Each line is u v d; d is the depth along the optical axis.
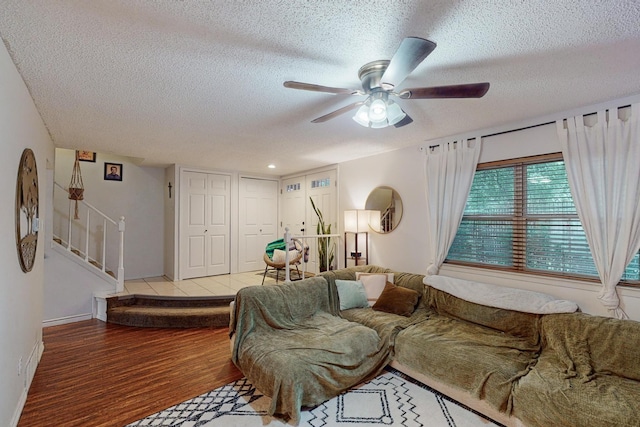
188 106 2.50
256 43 1.62
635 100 2.25
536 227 2.83
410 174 3.84
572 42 1.60
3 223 1.70
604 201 2.37
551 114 2.67
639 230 2.20
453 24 1.45
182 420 2.08
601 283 2.40
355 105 1.93
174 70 1.91
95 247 5.08
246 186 6.16
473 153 3.19
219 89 2.18
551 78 2.00
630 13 1.37
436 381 2.38
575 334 2.21
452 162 3.34
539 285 2.76
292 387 2.05
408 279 3.53
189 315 3.91
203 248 5.60
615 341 2.04
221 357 3.05
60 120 2.85
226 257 5.88
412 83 2.07
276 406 2.09
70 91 2.21
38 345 2.87
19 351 2.09
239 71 1.93
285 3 1.31
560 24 1.45
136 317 3.92
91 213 5.06
